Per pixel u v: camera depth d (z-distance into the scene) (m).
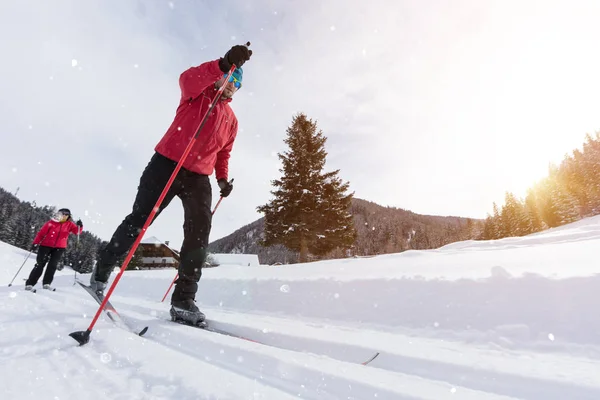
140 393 0.91
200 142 2.16
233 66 1.97
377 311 2.21
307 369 1.15
